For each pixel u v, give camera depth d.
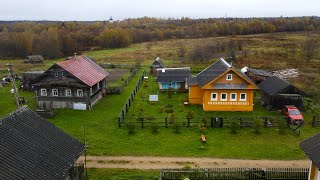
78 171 25.27
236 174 26.02
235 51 100.00
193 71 72.00
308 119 41.06
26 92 56.25
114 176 26.77
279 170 25.92
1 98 52.19
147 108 46.72
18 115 22.70
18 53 119.25
